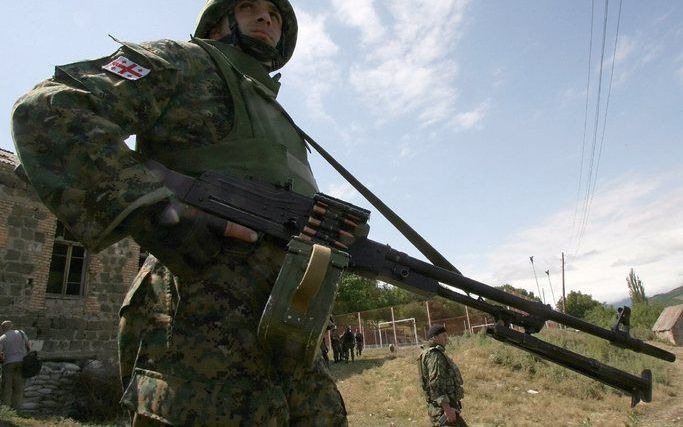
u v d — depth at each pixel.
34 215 13.66
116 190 1.47
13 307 12.94
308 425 1.99
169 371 1.59
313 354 1.59
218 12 2.41
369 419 12.58
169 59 1.83
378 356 26.38
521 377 14.84
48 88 1.55
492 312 2.23
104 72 1.68
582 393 13.53
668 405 12.70
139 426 1.58
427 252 2.60
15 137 1.50
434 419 6.86
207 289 1.69
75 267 14.96
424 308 37.72
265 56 2.41
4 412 9.58
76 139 1.48
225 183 1.81
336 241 1.83
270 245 1.86
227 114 1.96
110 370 13.90
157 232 1.56
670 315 48.78
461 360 16.41
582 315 57.69
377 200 2.60
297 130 2.40
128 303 1.85
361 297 51.34
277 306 1.58
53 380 13.16
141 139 1.89
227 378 1.62
